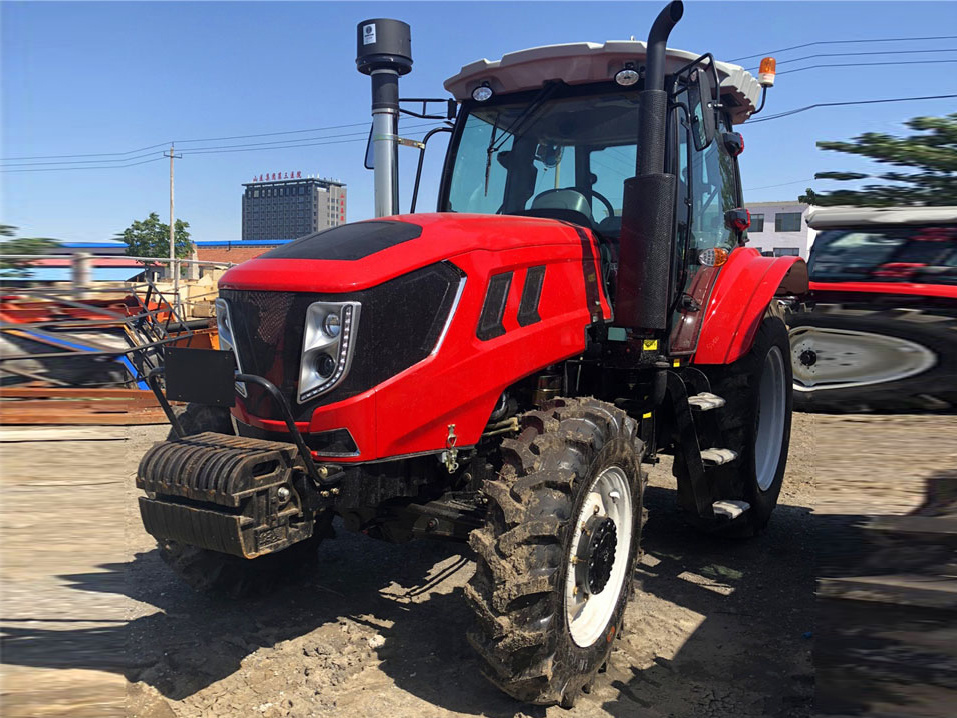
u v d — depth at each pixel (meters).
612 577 3.04
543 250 3.18
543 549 2.54
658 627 3.29
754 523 4.21
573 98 3.99
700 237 4.01
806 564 4.04
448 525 2.90
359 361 2.58
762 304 4.02
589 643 2.79
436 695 2.73
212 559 3.24
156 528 2.62
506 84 4.07
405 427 2.66
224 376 2.54
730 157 4.63
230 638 3.11
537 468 2.66
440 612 3.42
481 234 2.94
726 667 2.95
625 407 3.69
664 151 3.43
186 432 3.03
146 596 3.50
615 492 3.08
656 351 3.55
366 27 4.88
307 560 3.62
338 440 2.61
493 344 2.90
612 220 3.83
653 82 3.27
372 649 3.06
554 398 3.15
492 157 4.16
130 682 2.75
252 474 2.44
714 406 3.72
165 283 8.03
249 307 2.75
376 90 5.01
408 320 2.67
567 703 2.65
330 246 2.79
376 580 3.78
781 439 4.58
